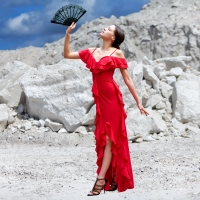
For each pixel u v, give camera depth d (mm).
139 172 10680
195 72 21125
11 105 18125
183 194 8469
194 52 34031
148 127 16750
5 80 19438
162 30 36031
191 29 35188
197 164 11656
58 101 17234
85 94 16969
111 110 7328
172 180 9766
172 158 12484
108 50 7484
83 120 16766
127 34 37531
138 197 8344
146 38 36375
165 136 16844
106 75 7363
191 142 15703
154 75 19125
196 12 38219
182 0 40438
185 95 18266
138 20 38125
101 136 7324
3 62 42438
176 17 37406
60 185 9469
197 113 17891
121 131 7348
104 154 7383
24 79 17906
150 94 18641
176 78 19844
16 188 9195
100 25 40562
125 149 7395
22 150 14656
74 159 12859
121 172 7379
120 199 8211
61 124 17109
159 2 41594
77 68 17469
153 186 9266
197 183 9484
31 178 10203
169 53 34781
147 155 13086
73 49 39906
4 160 12562
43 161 12492
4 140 16328
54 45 42688
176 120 17875
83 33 41312
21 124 17406
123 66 7395
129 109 17234
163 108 18406
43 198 8281
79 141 16141
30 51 43375
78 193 8734
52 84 17484
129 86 7492
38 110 17703
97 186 7359
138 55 36000
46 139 16312
